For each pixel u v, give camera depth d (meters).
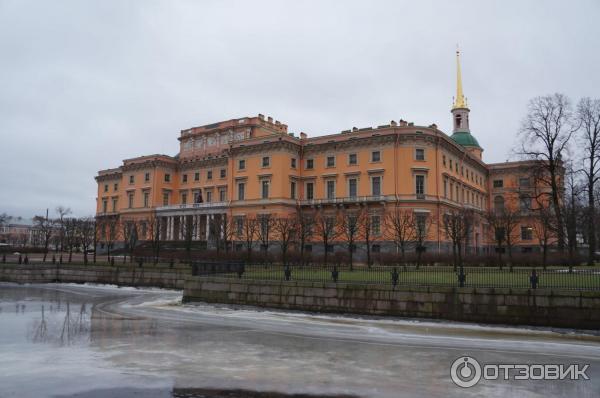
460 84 97.50
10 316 24.89
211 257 55.69
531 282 21.39
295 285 26.67
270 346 16.30
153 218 83.75
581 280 25.34
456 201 72.56
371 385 11.36
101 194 107.19
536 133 54.69
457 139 95.12
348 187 69.62
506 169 92.69
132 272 45.16
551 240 67.94
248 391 10.77
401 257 50.25
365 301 24.38
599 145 51.41
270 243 66.31
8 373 12.30
